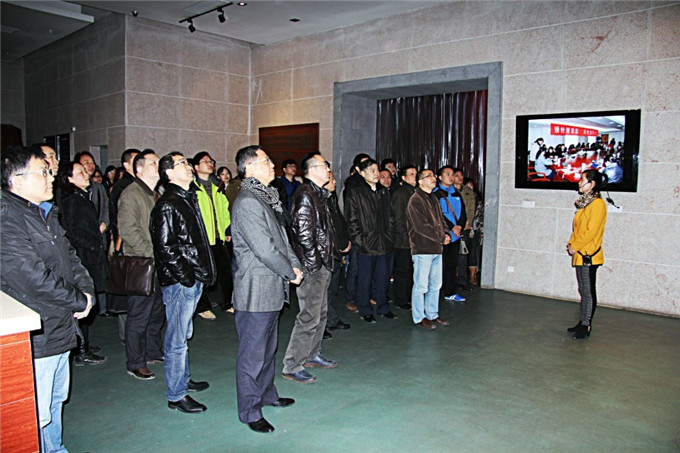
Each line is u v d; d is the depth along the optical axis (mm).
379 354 4102
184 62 8867
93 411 3023
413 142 8289
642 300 5625
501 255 6645
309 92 8727
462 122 7730
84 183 4156
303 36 8766
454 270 5965
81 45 9469
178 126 8867
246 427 2846
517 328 4871
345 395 3303
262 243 2664
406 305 5594
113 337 4477
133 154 4453
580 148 5930
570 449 2656
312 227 3494
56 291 2084
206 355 4035
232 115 9562
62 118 10320
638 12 5527
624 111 5598
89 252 4168
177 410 3049
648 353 4195
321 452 2588
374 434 2781
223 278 5352
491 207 6668
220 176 7332
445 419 2973
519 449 2646
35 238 2152
